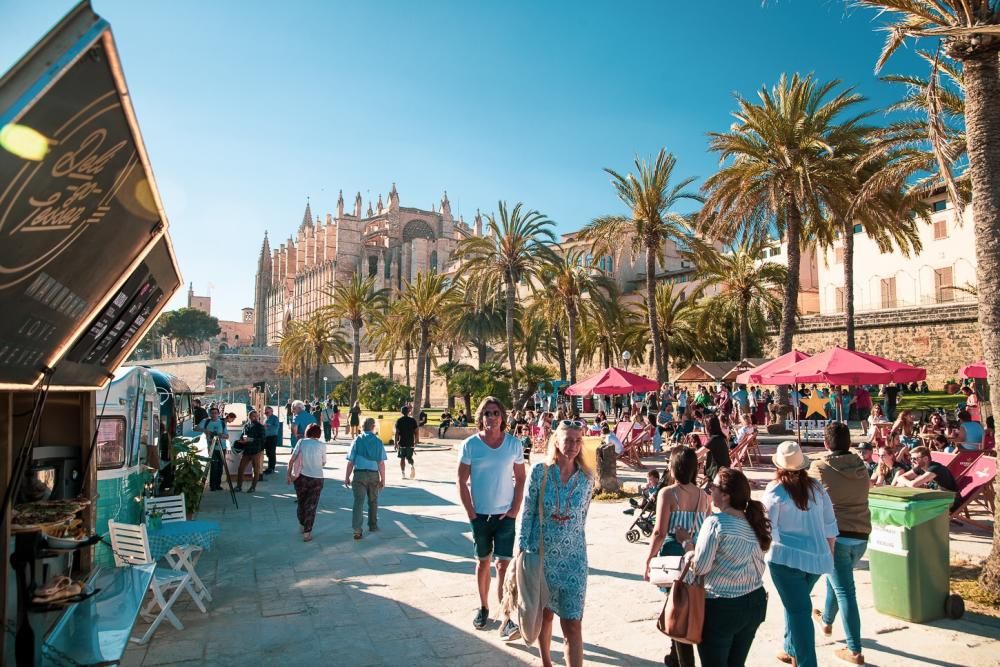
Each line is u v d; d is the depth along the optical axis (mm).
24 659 3424
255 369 92312
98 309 3516
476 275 34688
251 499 13320
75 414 4691
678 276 59344
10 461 3301
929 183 19812
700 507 4664
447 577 7418
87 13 1919
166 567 7898
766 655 5129
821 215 23672
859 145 21969
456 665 4973
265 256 165500
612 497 12555
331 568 7844
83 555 4867
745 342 37625
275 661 5059
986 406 19031
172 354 143750
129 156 2607
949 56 7074
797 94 22297
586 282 35750
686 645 4293
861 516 4844
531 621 4336
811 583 4332
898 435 14570
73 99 2051
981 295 6711
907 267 42625
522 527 4535
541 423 24266
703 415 21984
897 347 38719
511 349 33750
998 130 6758
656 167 28188
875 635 5449
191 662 5043
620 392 21500
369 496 9766
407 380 52906
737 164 23266
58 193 2365
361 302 49344
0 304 2498
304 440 9477
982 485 9562
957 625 5645
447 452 24219
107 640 3699
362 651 5246
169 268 4305
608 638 5492
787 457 4273
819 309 51188
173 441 10969
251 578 7430
